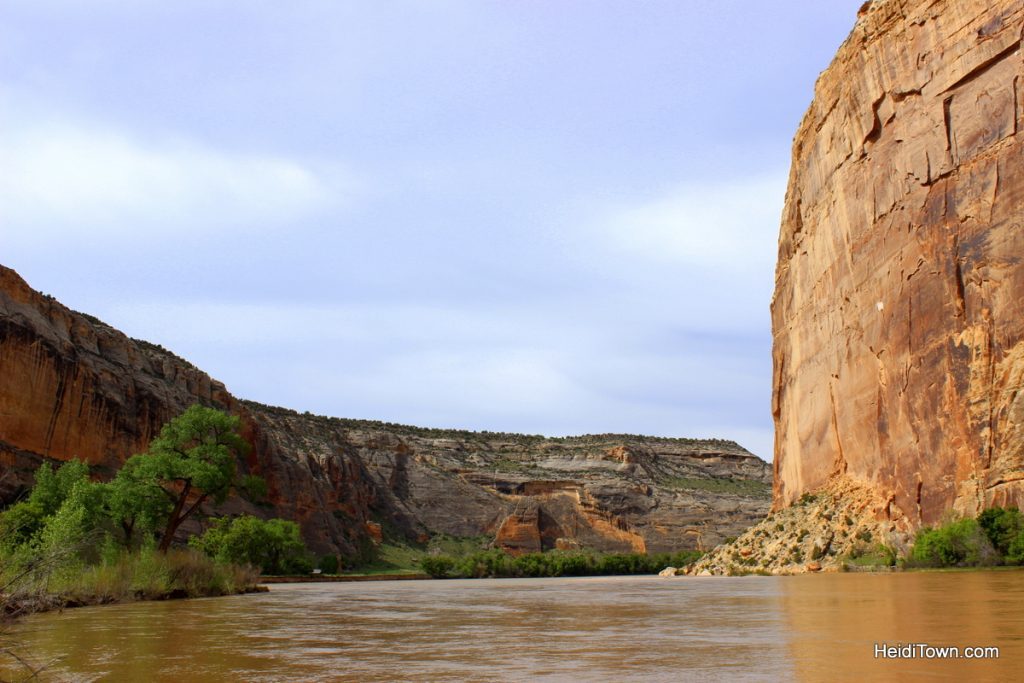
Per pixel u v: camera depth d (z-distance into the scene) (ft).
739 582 151.74
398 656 44.06
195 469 155.12
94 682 35.19
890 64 196.75
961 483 160.35
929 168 181.06
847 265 215.31
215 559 169.99
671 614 71.31
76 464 170.71
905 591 85.46
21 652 45.01
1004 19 165.58
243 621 71.87
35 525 146.30
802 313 248.11
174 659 43.21
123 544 144.05
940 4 181.88
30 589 51.11
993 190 163.94
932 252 177.17
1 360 295.07
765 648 42.57
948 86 177.37
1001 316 158.40
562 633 55.77
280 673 37.78
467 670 37.88
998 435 154.10
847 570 170.71
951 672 32.07
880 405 194.08
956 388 165.37
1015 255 156.66
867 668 33.94
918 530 166.20
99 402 349.41
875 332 197.57
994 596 71.97
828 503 204.85
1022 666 33.30
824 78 234.58
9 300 315.58
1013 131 161.07
